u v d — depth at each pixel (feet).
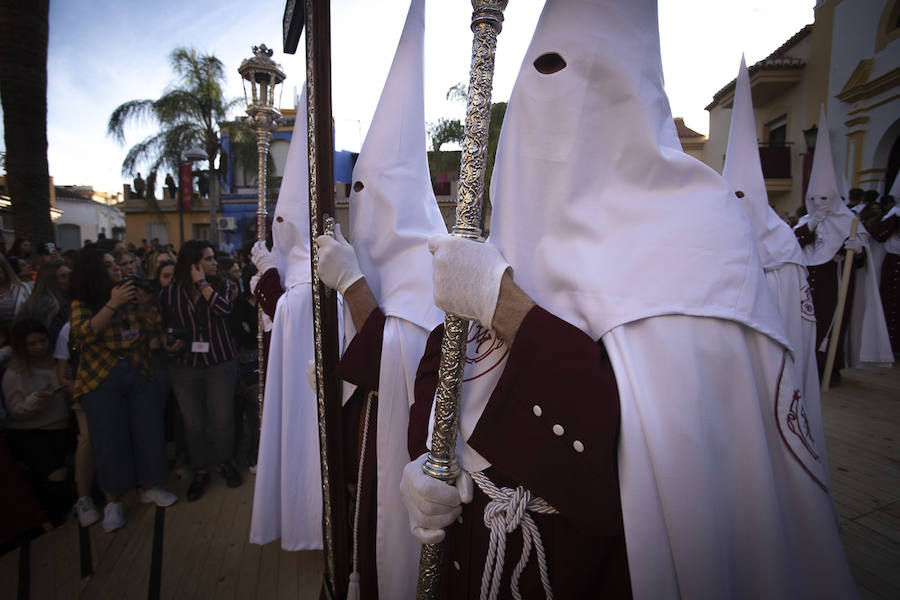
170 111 42.57
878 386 14.39
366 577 4.80
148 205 48.19
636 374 2.39
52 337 9.75
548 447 2.48
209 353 9.46
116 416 8.49
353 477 5.11
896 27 19.42
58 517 8.81
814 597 2.44
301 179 8.32
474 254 2.69
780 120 28.30
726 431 2.45
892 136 19.93
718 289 2.49
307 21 4.24
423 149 5.20
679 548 2.26
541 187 2.84
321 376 4.47
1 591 6.99
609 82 2.70
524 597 2.70
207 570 7.34
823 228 14.17
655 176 2.66
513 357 2.58
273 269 8.51
